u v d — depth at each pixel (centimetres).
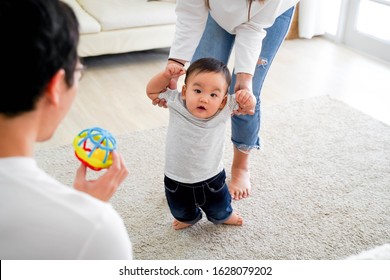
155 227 195
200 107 158
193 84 157
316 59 379
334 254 182
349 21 402
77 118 275
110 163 104
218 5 168
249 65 172
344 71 358
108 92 309
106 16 332
